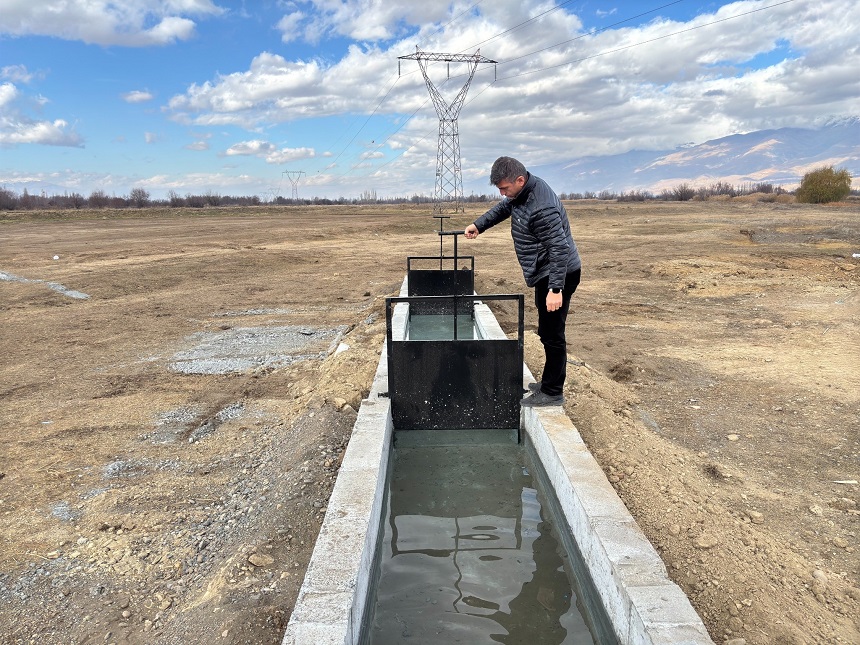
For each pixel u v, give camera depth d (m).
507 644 2.86
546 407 4.88
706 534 3.22
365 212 52.78
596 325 9.79
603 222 33.44
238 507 4.16
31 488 4.58
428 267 18.80
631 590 2.57
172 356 8.73
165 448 5.35
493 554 3.62
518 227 4.40
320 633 2.39
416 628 2.96
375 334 8.59
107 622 3.07
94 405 6.54
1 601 3.26
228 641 2.70
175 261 18.70
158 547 3.74
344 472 3.80
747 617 2.63
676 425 5.35
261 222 37.88
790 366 6.96
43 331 10.47
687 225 28.55
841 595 2.90
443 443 5.24
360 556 2.91
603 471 3.79
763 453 4.71
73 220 39.97
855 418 5.31
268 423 5.91
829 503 3.88
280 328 10.67
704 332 9.05
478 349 5.11
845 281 13.07
